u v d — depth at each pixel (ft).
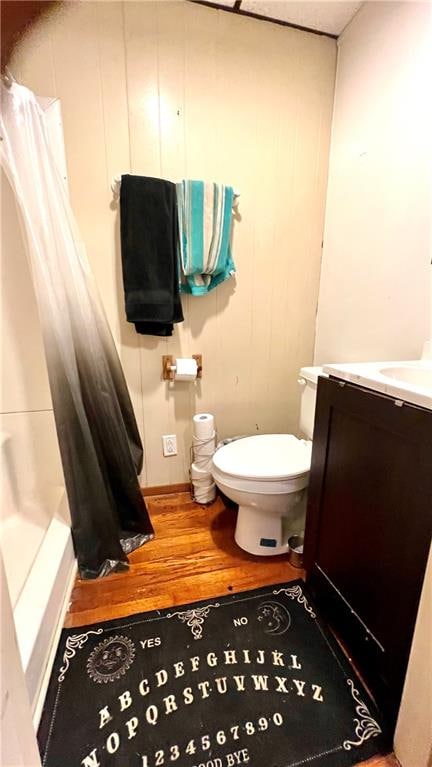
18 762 1.93
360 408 2.95
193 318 5.65
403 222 4.14
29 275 4.71
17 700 1.99
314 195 5.64
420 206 3.89
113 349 4.97
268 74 4.99
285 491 4.23
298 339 6.23
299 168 5.45
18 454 4.90
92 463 4.38
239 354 6.01
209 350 5.85
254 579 4.38
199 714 2.94
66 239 4.17
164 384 5.79
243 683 3.17
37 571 3.60
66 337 4.13
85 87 4.48
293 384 6.42
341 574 3.42
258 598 4.09
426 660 2.32
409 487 2.47
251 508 4.62
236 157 5.15
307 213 5.68
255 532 4.73
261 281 5.78
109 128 4.66
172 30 4.55
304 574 4.45
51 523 4.37
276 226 5.60
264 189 5.39
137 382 5.67
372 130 4.54
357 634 3.21
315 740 2.77
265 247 5.64
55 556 3.81
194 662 3.35
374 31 4.38
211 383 6.00
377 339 4.71
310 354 6.37
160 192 4.72
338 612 3.52
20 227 4.19
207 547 4.95
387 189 4.35
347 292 5.29
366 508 2.97
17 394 4.89
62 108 4.46
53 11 4.20
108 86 4.53
